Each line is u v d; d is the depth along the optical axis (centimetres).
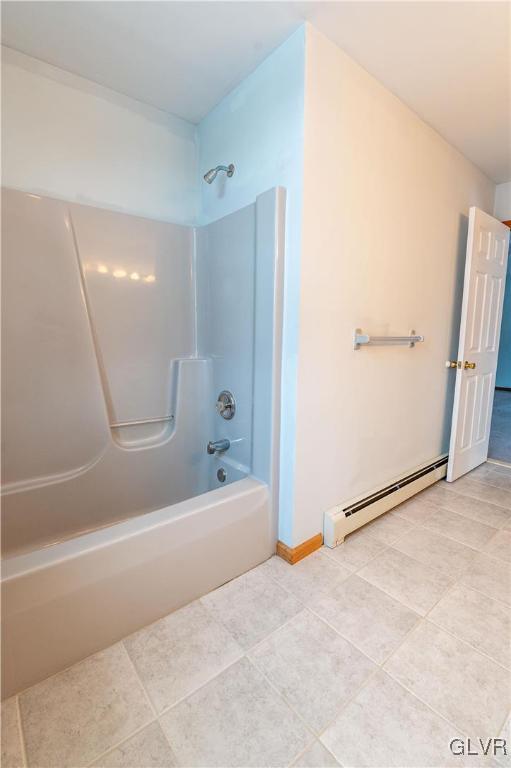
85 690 98
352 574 147
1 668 94
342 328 157
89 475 162
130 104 171
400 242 182
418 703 96
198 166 197
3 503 143
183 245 190
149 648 112
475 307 233
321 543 166
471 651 112
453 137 200
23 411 145
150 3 116
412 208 186
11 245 139
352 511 172
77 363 157
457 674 104
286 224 138
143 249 176
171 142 187
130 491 174
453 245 226
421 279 202
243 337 163
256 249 148
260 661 108
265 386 149
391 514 199
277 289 141
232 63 146
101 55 142
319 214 138
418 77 152
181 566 125
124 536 112
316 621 123
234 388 173
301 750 85
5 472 143
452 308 238
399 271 184
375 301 172
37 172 151
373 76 152
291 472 149
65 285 153
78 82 156
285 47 133
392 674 104
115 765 82
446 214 214
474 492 228
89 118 161
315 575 146
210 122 183
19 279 142
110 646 112
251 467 163
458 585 142
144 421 182
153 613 120
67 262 153
